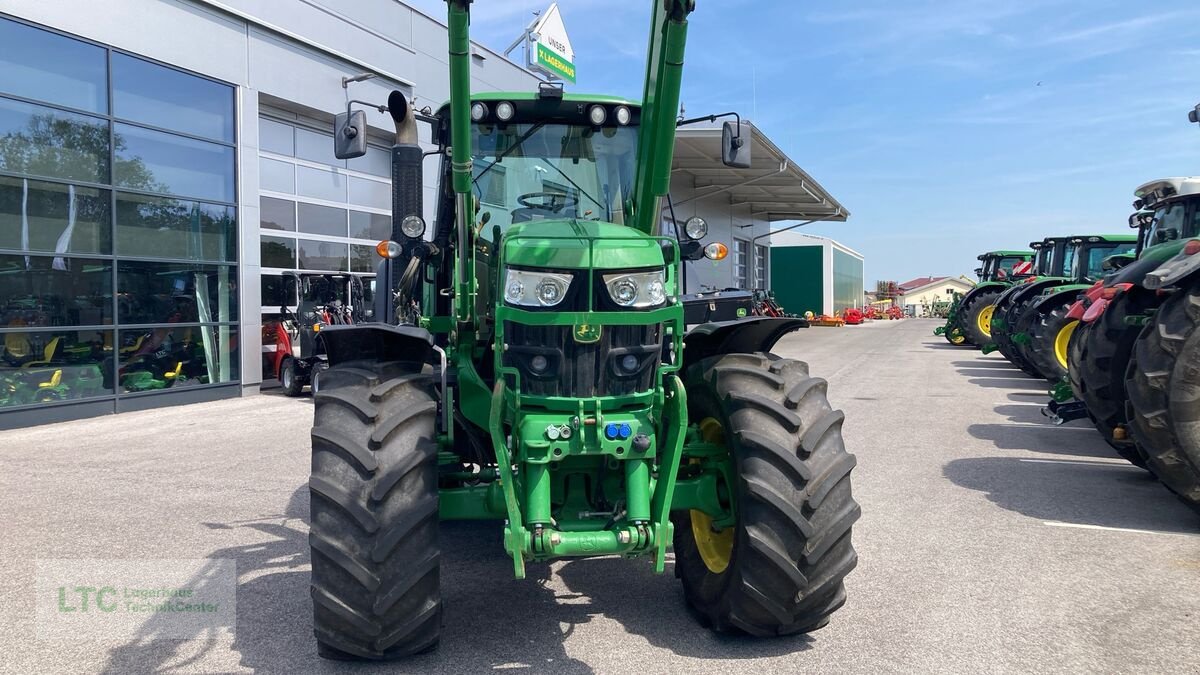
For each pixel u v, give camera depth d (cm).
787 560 320
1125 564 448
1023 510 557
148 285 1152
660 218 392
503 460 307
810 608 332
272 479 678
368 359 361
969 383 1305
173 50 1171
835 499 330
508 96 423
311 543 307
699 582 371
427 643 324
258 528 535
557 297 314
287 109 1408
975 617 376
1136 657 334
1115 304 621
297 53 1375
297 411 1109
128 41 1109
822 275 3916
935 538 496
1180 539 492
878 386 1266
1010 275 2069
